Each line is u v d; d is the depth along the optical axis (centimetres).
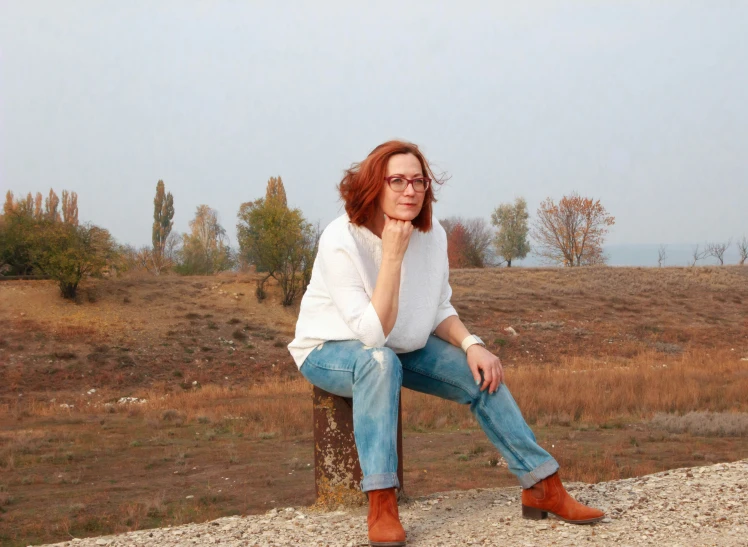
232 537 293
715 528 269
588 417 1424
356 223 287
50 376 2448
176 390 2375
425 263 296
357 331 270
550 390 1672
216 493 874
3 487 923
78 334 2844
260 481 941
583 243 6159
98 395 2262
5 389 2280
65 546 298
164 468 1049
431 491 817
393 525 258
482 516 302
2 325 2841
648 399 1597
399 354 304
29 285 3262
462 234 6531
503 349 3089
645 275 4731
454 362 295
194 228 7438
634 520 282
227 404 1862
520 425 285
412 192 272
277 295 3556
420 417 1414
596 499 318
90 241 3362
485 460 1038
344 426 348
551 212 6247
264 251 3509
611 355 3064
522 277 4509
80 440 1317
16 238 3453
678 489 334
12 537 695
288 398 1936
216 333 3053
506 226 7388
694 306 4069
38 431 1447
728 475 363
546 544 251
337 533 287
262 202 3753
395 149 279
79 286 3359
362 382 268
